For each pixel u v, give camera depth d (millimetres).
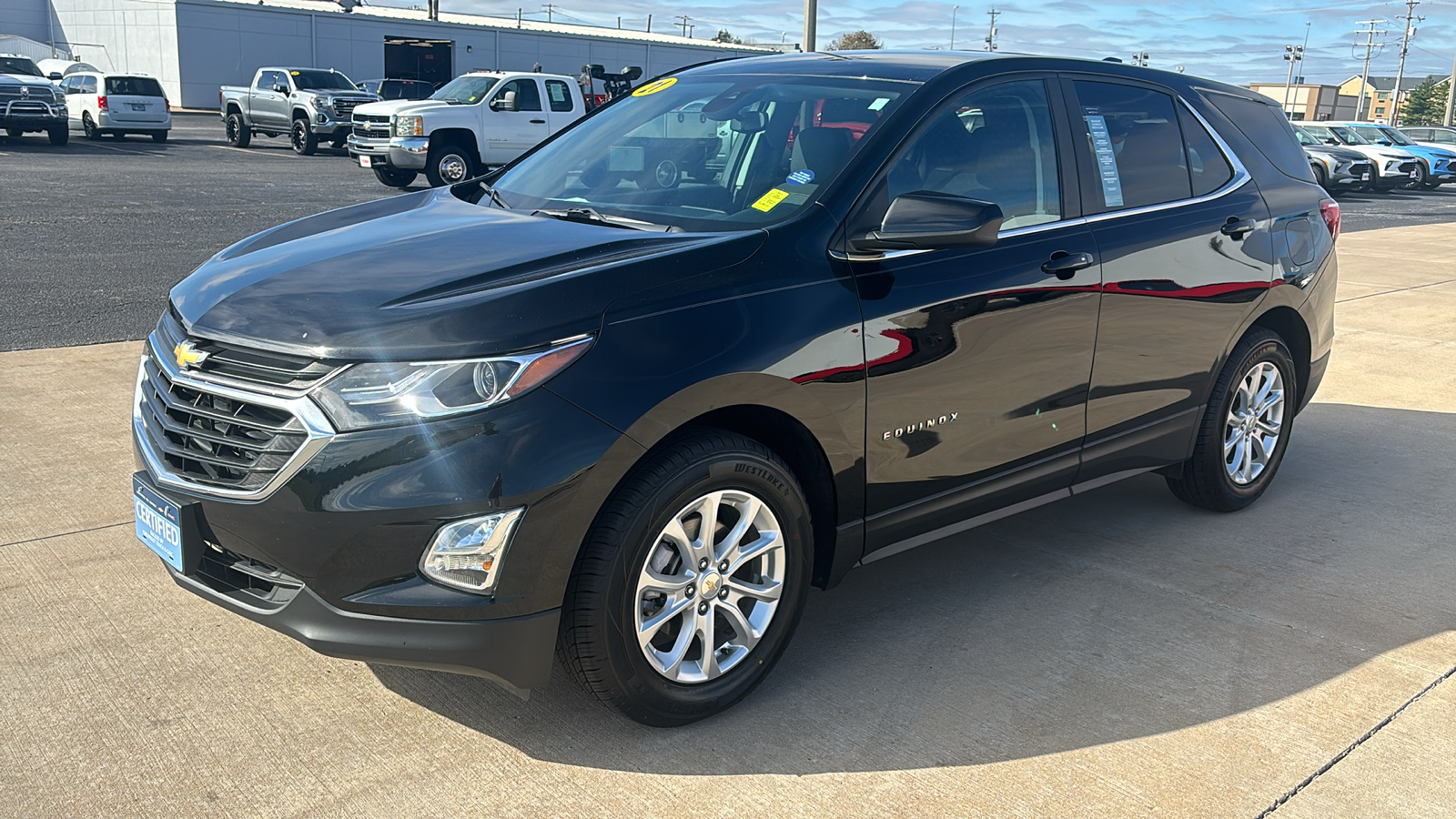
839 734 3006
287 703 3066
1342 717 3154
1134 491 5105
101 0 44938
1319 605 3879
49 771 2719
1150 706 3184
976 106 3682
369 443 2555
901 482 3359
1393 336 8578
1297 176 4922
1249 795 2781
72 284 8750
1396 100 83312
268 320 2752
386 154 18391
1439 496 5059
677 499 2818
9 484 4484
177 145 27312
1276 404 4832
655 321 2791
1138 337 4020
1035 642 3551
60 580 3699
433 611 2605
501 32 45500
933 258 3357
